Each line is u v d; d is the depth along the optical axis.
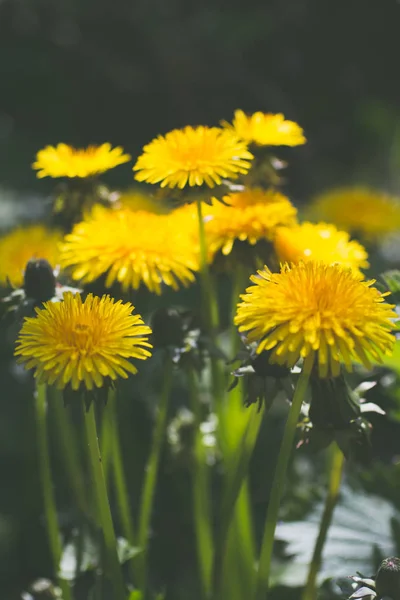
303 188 1.61
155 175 0.62
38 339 0.56
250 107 1.62
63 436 0.69
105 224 0.64
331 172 1.80
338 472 0.63
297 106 1.69
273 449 0.80
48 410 0.83
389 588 0.56
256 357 0.58
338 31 1.61
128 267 0.62
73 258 0.63
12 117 1.68
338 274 0.56
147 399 0.80
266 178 0.67
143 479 0.78
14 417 0.85
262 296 0.55
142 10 1.64
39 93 1.68
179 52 1.61
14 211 1.04
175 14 1.68
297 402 0.57
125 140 1.67
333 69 1.65
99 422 0.75
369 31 1.60
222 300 0.88
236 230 0.64
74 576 0.65
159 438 0.66
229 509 0.62
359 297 0.55
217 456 0.75
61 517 0.76
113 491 0.78
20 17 1.67
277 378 0.58
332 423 0.58
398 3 1.56
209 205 0.63
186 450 0.73
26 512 0.81
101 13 1.65
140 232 0.63
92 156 0.66
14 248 0.68
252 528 0.76
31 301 0.62
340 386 0.58
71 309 0.56
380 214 0.77
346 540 0.69
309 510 0.71
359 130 1.81
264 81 1.66
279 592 0.71
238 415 0.68
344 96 1.68
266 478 0.79
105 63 1.65
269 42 1.64
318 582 0.67
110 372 0.55
